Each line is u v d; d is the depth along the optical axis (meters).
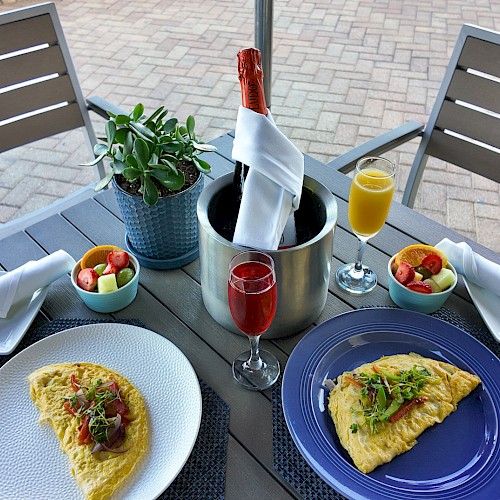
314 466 0.61
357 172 0.83
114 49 3.12
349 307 0.85
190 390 0.70
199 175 0.90
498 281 0.82
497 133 1.27
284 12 3.48
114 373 0.73
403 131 1.32
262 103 0.72
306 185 0.79
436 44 3.12
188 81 2.82
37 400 0.70
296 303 0.76
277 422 0.69
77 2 3.66
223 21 3.40
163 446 0.65
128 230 0.92
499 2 3.56
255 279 0.63
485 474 0.61
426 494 0.59
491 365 0.72
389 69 2.90
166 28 3.34
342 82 2.79
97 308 0.85
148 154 0.80
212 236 0.71
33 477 0.62
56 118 1.45
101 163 1.52
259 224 0.69
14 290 0.82
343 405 0.67
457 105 1.29
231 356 0.78
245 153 0.69
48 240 1.01
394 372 0.71
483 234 2.03
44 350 0.76
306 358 0.73
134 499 0.59
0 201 2.21
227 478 0.63
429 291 0.81
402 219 1.03
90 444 0.64
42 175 2.35
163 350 0.76
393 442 0.64
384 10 3.48
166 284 0.91
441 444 0.65
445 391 0.69
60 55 1.39
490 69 1.21
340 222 1.03
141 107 0.87
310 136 2.43
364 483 0.59
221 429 0.68
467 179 2.30
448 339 0.76
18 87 1.37
